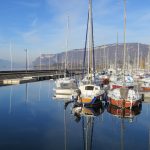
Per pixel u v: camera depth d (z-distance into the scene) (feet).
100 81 183.52
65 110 106.73
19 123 83.97
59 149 59.06
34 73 318.45
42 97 147.23
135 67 305.73
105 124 83.15
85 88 107.96
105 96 116.98
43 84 233.14
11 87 203.72
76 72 361.71
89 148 60.49
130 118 91.61
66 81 143.23
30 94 160.97
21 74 279.69
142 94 124.47
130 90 104.73
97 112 101.96
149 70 287.28
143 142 65.51
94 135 71.05
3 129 76.23
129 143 64.64
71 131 74.64
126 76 158.51
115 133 73.26
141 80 187.11
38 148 59.52
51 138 67.46
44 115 96.94
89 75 127.95
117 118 91.61
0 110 107.04
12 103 125.49
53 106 116.67
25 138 67.31
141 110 105.70
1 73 253.44
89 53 128.36
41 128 77.66
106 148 60.95
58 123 84.23
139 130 76.38
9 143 63.05
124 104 99.50
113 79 187.11
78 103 107.24
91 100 102.42
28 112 102.68
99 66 363.76
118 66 257.75
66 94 140.87
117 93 103.24
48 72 367.66
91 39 127.44
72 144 63.05
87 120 88.63
